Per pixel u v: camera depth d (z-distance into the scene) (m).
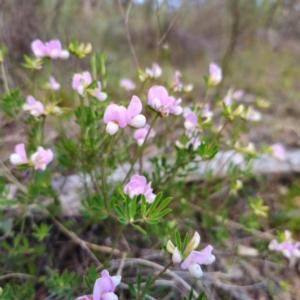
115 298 0.11
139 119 0.12
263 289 0.21
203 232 0.24
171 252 0.12
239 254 0.21
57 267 0.20
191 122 0.18
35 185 0.19
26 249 0.18
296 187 0.29
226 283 0.20
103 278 0.11
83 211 0.19
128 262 0.19
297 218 0.26
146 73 0.20
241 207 0.27
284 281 0.21
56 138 0.27
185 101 0.42
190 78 0.51
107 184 0.20
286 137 0.37
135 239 0.22
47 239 0.21
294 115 0.44
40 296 0.18
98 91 0.17
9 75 0.28
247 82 0.51
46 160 0.14
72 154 0.20
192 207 0.24
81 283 0.17
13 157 0.14
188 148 0.18
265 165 0.30
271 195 0.28
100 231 0.22
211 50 0.60
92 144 0.18
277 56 0.64
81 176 0.22
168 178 0.20
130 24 0.55
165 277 0.19
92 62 0.19
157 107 0.14
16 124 0.29
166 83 0.21
